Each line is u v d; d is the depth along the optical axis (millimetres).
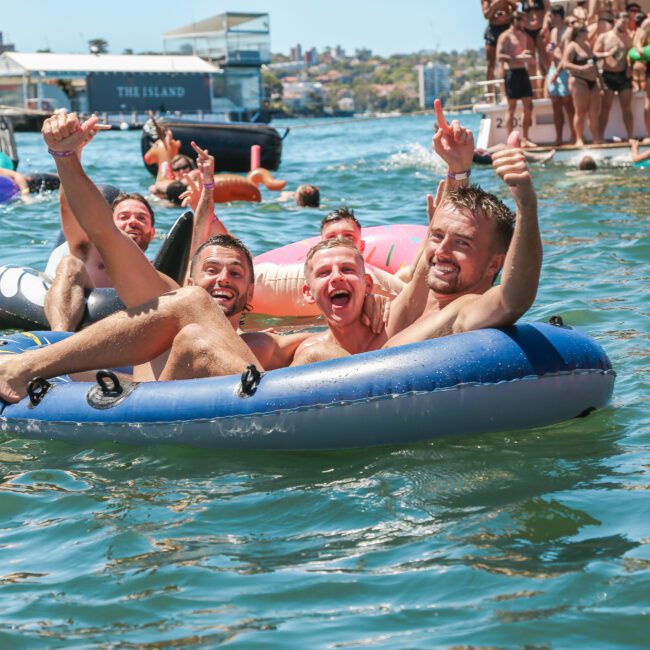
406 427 4070
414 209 12070
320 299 4555
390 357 4117
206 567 3174
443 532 3338
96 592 3039
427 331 4336
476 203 4285
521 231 3846
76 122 4297
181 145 17719
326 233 6121
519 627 2705
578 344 4250
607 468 3846
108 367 4508
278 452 4160
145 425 4270
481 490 3676
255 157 14398
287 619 2818
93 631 2805
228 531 3449
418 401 4031
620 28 16078
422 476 3826
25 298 6582
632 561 3045
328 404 4055
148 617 2873
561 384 4156
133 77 60312
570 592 2883
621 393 4785
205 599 2965
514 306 4066
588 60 16031
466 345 4109
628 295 6887
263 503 3668
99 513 3654
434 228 4352
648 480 3701
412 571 3068
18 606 2967
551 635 2662
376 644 2656
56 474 4074
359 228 6164
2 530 3557
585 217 10484
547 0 17016
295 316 7090
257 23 63250
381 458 4027
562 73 16516
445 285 4320
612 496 3562
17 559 3307
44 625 2850
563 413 4234
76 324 6070
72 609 2939
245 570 3143
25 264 8602
